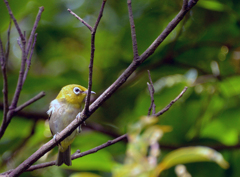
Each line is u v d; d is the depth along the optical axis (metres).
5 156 10.92
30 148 10.55
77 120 5.45
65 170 10.86
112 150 10.62
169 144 10.36
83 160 7.49
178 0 10.50
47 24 12.51
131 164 4.21
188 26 11.09
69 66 13.50
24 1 8.62
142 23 10.20
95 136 10.36
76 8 12.77
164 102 10.34
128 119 11.84
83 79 12.70
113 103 12.66
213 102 10.38
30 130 10.96
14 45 13.84
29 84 10.61
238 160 10.52
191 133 10.40
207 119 10.38
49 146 5.59
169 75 11.30
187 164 10.45
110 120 12.94
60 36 12.91
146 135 4.42
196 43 11.02
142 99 10.30
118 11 12.39
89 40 13.06
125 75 5.20
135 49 5.14
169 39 10.12
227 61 10.85
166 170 9.99
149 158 4.27
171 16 10.24
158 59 11.34
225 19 10.72
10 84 10.77
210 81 10.35
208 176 10.38
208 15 10.84
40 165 6.12
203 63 11.28
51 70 14.07
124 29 10.48
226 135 10.59
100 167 7.48
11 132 11.12
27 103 5.55
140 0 11.14
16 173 5.55
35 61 13.78
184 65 11.25
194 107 10.53
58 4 12.38
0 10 8.62
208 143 10.84
